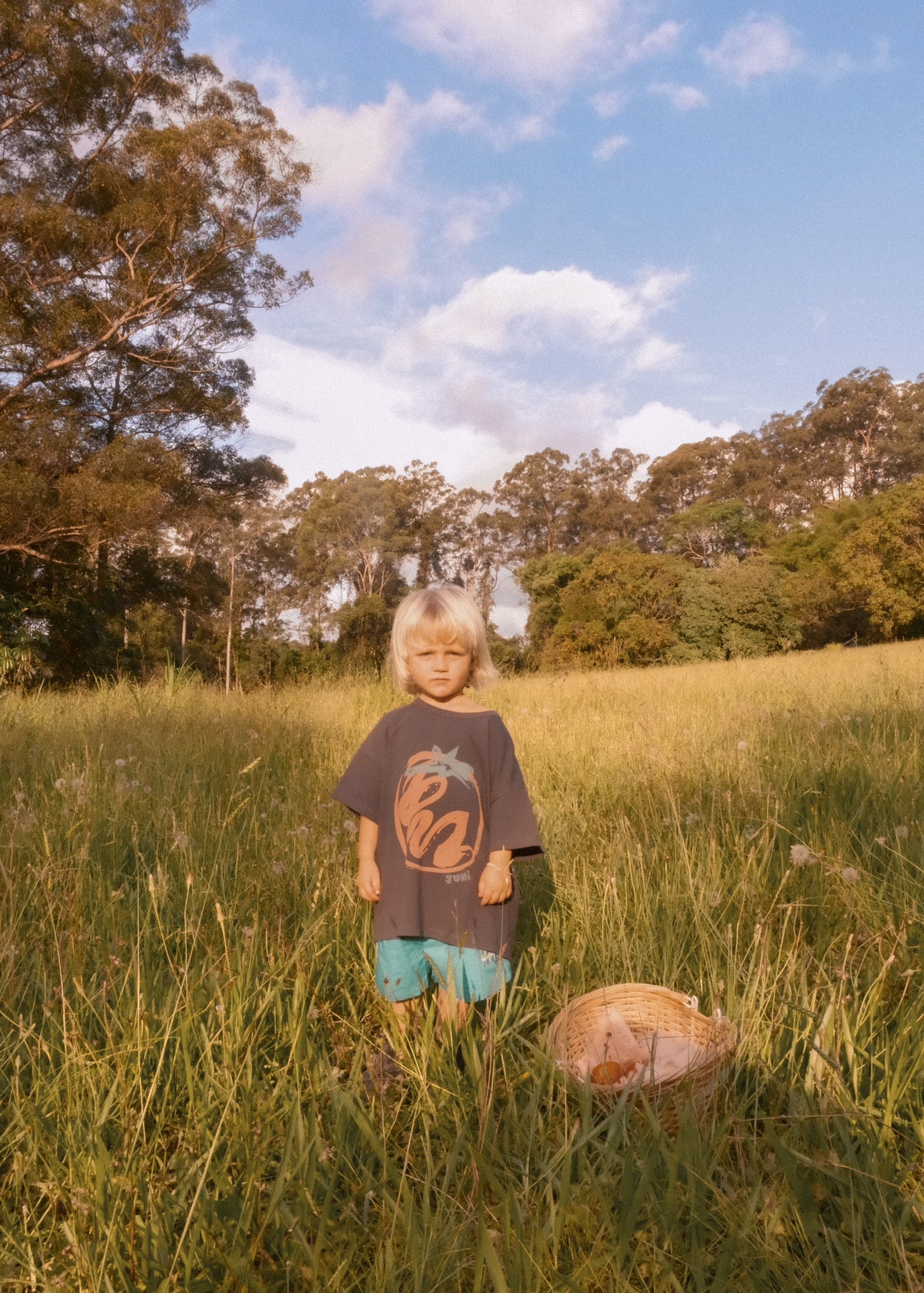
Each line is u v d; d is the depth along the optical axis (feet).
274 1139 5.94
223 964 7.91
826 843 10.43
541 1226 4.94
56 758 16.15
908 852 9.91
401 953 7.55
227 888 10.15
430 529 292.40
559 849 11.83
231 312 87.86
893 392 284.20
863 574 122.21
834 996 6.64
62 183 82.33
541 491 305.53
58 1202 5.49
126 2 78.64
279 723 21.76
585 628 130.52
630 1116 5.84
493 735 8.11
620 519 299.99
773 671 40.96
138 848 11.19
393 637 8.60
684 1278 4.71
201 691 29.45
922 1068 6.30
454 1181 5.53
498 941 7.55
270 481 110.83
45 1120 5.89
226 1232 4.93
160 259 78.23
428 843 7.66
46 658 71.97
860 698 23.52
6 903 8.83
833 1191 5.27
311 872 10.42
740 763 14.78
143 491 70.59
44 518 69.36
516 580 194.80
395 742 8.25
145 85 83.15
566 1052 6.62
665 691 32.78
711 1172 5.18
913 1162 5.54
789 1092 6.09
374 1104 6.24
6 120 78.54
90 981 7.61
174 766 16.02
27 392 80.23
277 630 230.27
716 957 8.29
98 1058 6.52
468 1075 6.49
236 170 78.23
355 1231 5.13
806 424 297.12
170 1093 6.63
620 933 8.84
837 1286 4.59
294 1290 4.87
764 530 220.02
